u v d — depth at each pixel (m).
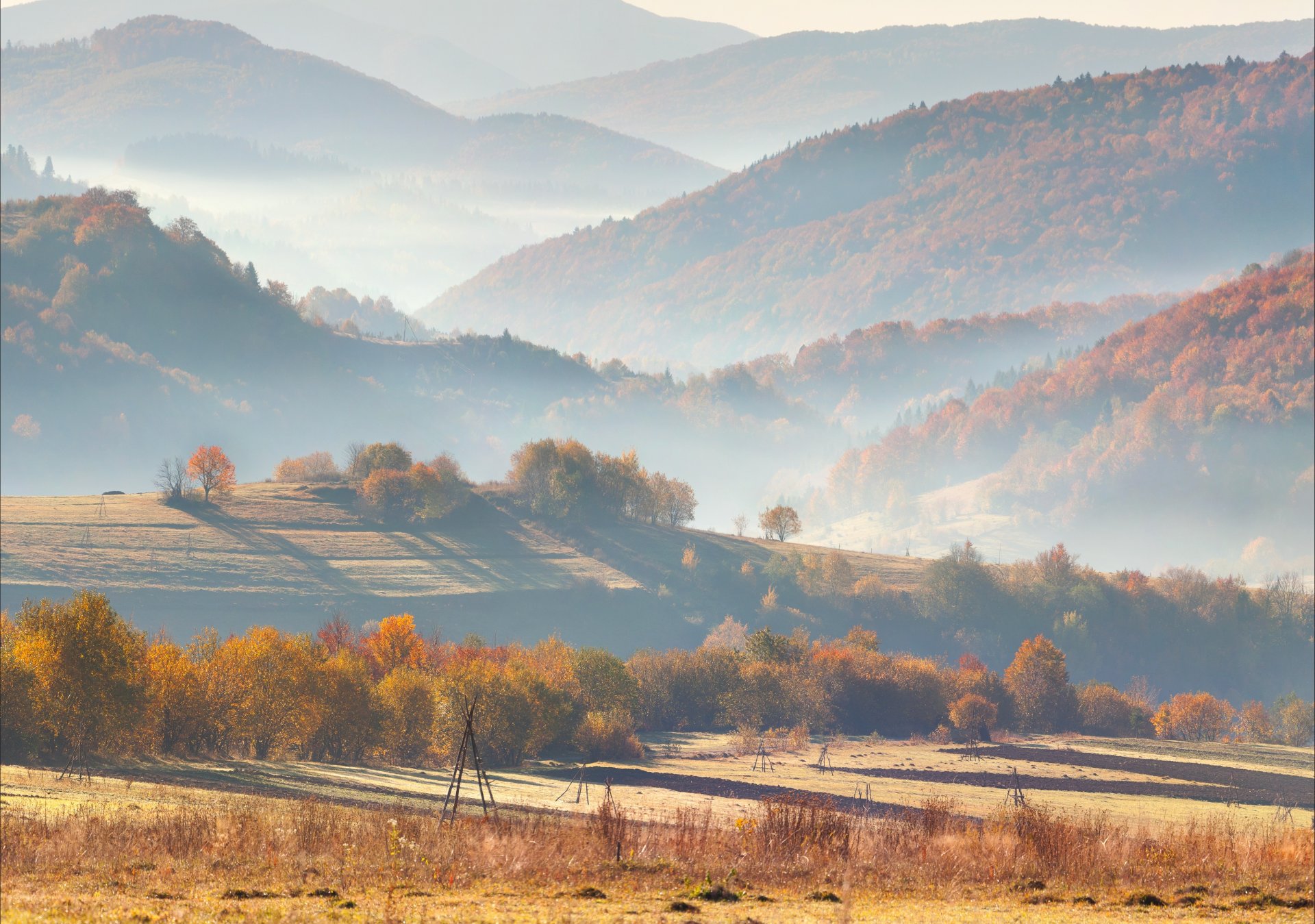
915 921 25.03
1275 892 32.19
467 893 27.14
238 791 64.38
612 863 32.06
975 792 105.12
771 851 34.47
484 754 113.56
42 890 25.14
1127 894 30.78
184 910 22.91
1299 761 149.62
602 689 145.00
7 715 76.06
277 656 100.56
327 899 25.44
